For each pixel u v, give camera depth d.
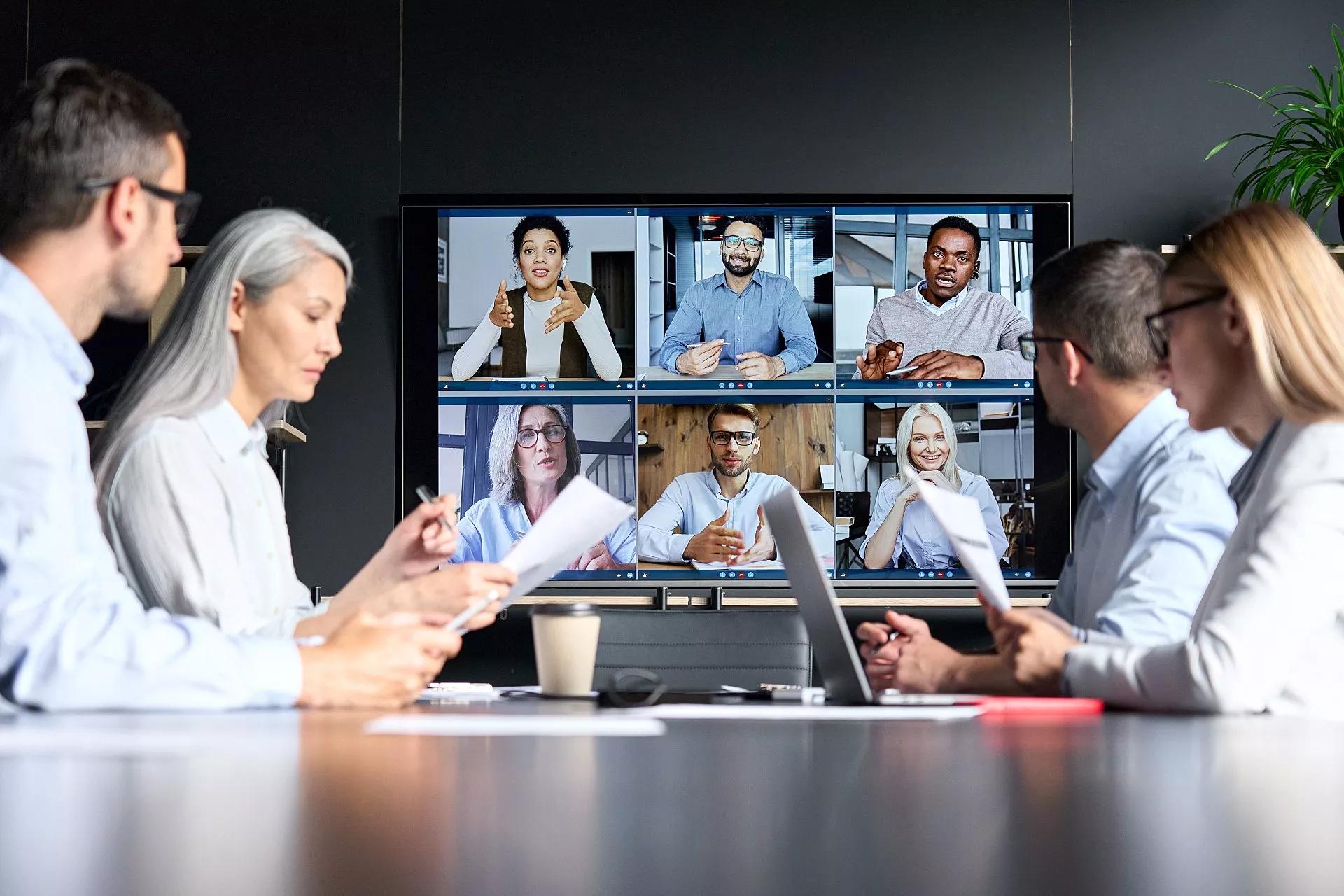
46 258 1.42
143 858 0.36
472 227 4.09
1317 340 1.44
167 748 0.79
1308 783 0.61
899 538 4.01
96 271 1.44
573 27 4.14
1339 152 3.60
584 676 1.71
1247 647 1.33
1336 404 1.43
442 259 4.08
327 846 0.39
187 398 1.89
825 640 1.57
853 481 4.04
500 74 4.13
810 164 4.12
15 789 0.55
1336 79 4.11
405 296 4.07
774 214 4.11
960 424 4.05
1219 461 1.93
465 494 4.03
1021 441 4.04
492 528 4.02
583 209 4.10
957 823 0.46
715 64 4.14
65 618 1.25
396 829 0.43
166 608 1.78
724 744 0.85
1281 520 1.38
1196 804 0.52
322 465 4.03
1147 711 1.38
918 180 4.13
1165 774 0.66
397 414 4.05
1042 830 0.44
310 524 4.02
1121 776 0.65
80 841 0.40
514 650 3.95
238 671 1.28
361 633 1.37
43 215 1.41
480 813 0.48
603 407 4.05
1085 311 2.02
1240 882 0.34
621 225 4.10
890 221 4.11
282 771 0.64
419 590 1.64
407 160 4.11
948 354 4.07
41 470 1.28
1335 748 0.86
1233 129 4.15
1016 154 4.14
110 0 4.13
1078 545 2.21
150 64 4.13
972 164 4.13
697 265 4.10
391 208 4.11
